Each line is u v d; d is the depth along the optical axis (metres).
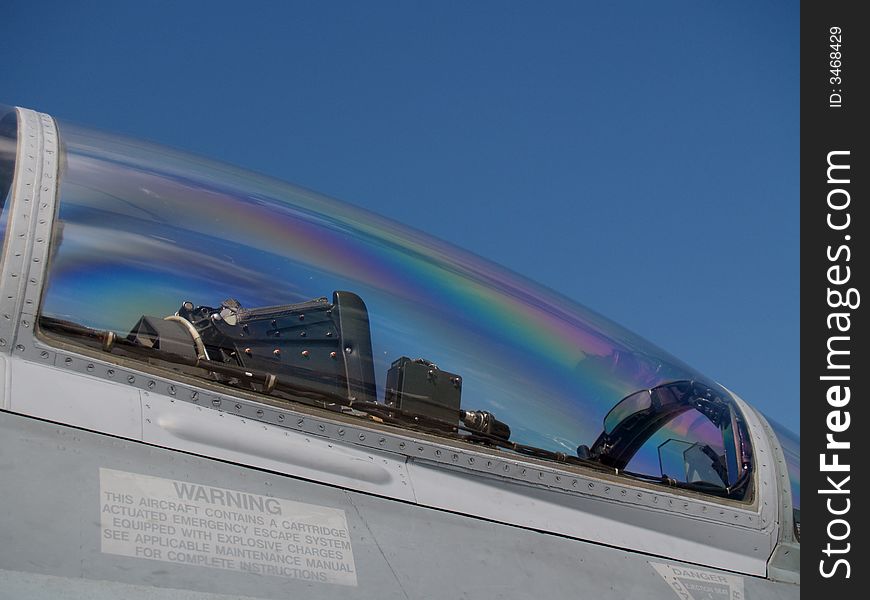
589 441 5.50
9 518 4.41
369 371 5.21
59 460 4.59
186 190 5.42
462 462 5.20
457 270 5.83
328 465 4.96
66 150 5.26
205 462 4.80
